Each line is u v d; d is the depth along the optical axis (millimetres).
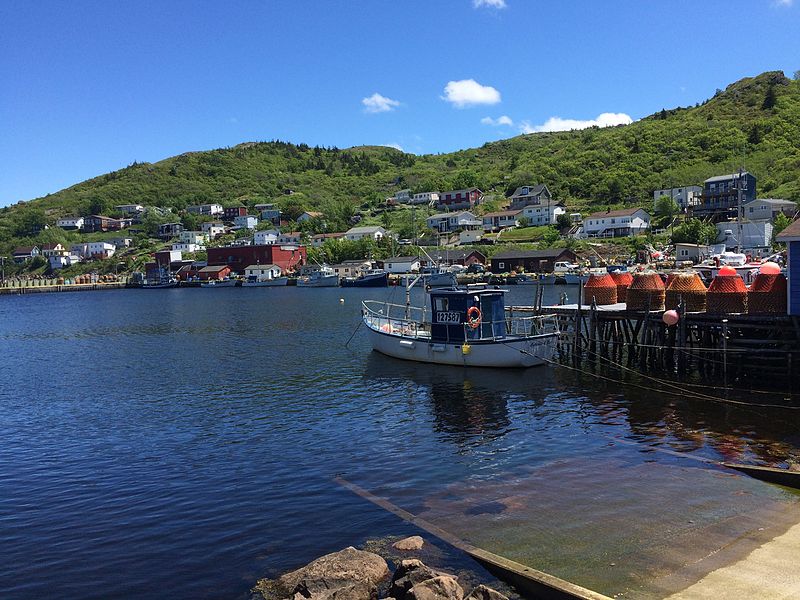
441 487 16641
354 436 22078
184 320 70625
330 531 14094
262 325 60812
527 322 46156
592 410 24172
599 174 182625
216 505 16062
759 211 110188
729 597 10414
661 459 18156
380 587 11297
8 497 17328
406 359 36750
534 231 142500
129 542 14039
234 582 12008
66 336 60281
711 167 164750
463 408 25484
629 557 12133
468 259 121812
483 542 13109
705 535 12938
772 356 25844
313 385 31312
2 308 108750
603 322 32594
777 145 168250
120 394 31766
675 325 29578
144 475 18828
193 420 25531
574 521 13992
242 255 162125
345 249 152250
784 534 12781
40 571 12828
